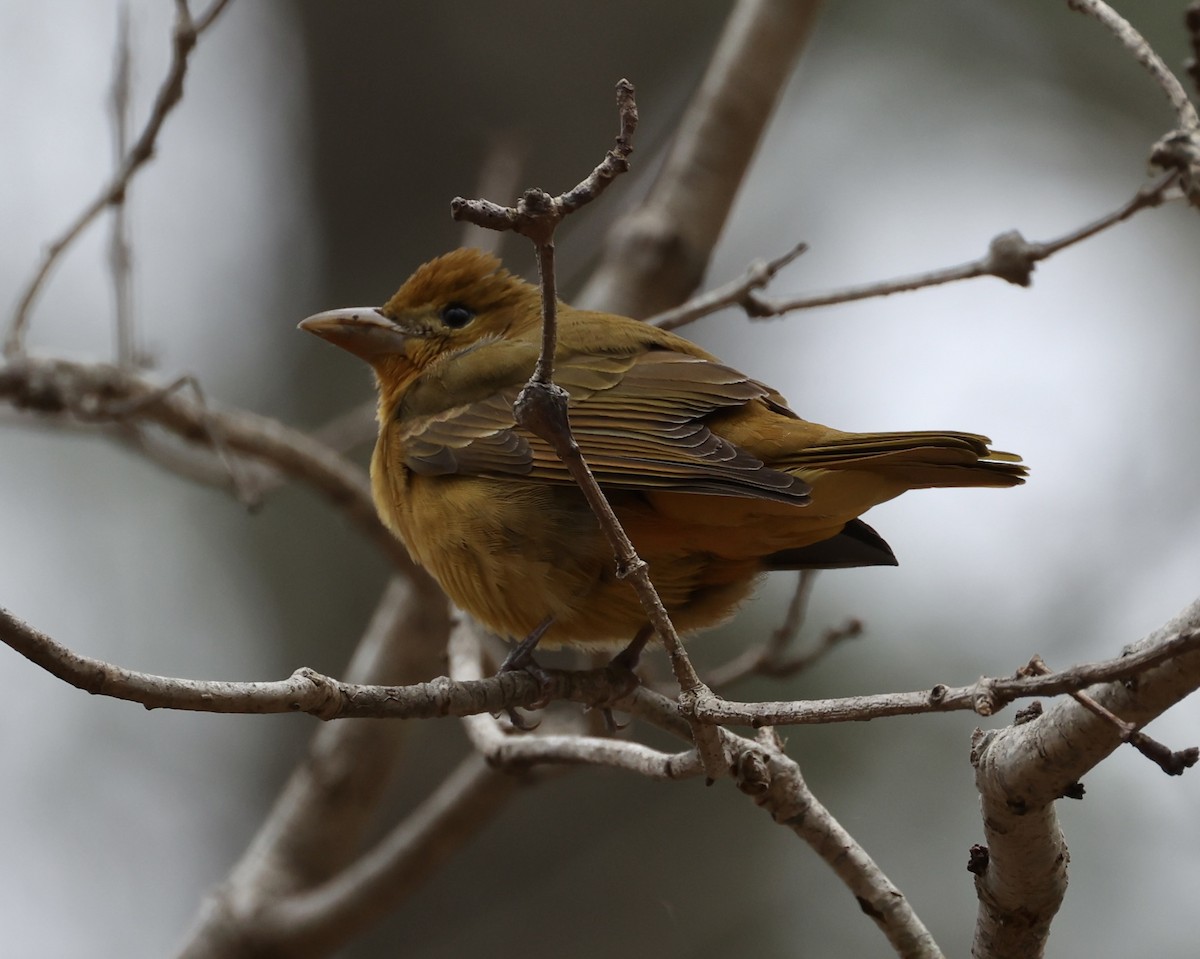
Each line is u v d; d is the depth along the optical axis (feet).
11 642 15.83
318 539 49.34
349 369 49.67
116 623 47.62
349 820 36.91
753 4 37.65
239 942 35.01
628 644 26.66
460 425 27.76
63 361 32.71
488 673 33.81
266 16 50.98
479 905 43.83
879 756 41.88
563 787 44.75
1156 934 37.76
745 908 40.45
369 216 50.06
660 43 50.34
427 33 50.47
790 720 17.19
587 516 25.85
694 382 26.66
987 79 51.42
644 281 36.81
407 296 30.99
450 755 46.39
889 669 42.22
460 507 26.68
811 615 43.34
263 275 50.06
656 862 41.65
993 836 18.08
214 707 17.21
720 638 43.78
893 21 52.03
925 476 24.30
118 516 49.37
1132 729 14.88
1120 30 22.16
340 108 50.52
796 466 24.56
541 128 49.70
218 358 49.29
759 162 50.72
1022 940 18.79
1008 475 23.93
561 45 50.44
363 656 37.91
